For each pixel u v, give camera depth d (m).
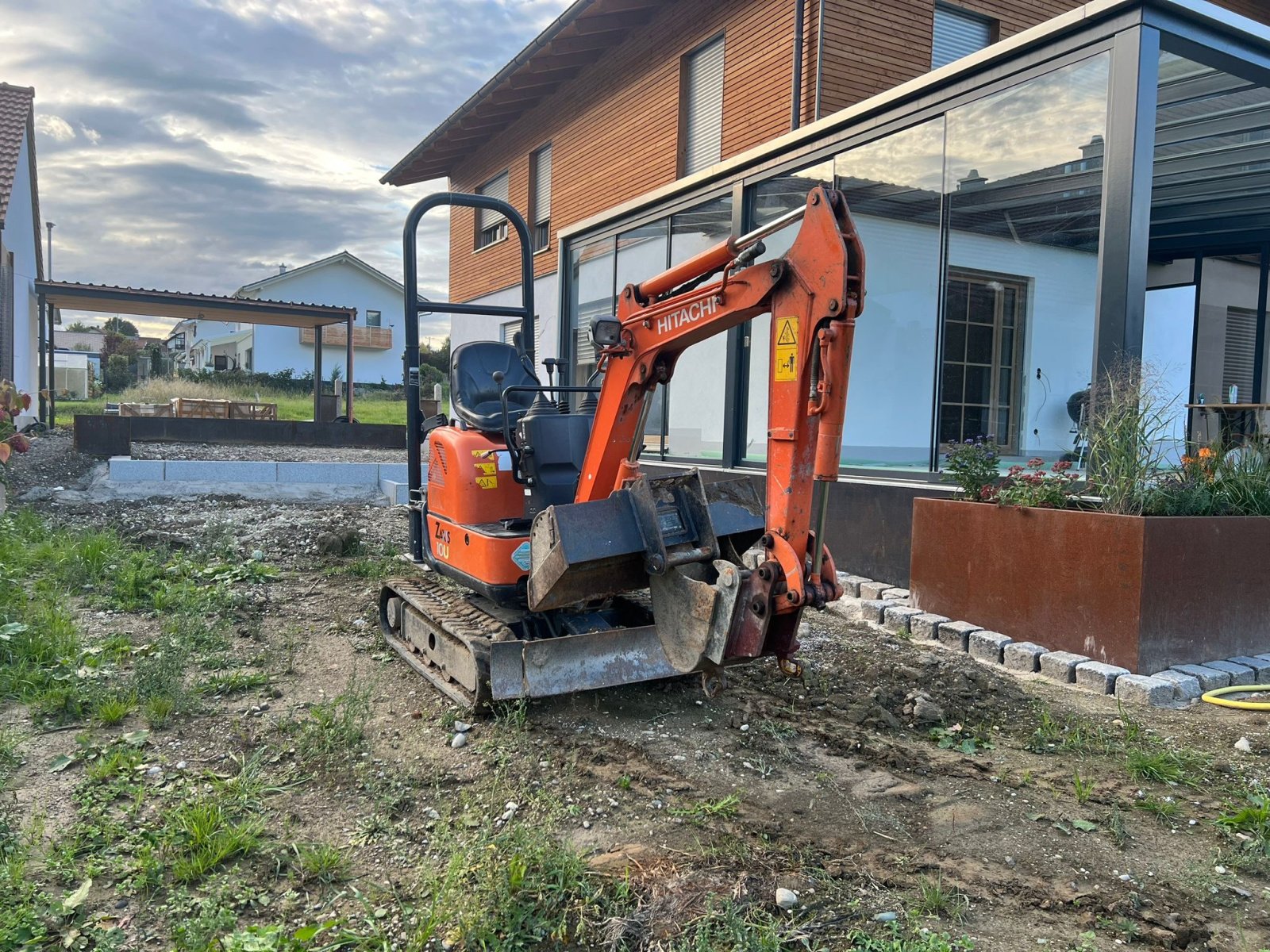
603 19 12.43
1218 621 5.07
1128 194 5.36
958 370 7.57
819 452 3.33
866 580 6.97
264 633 5.80
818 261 3.30
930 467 7.51
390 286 44.03
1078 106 5.84
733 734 4.20
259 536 8.73
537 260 15.95
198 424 15.98
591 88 14.11
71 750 3.84
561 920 2.62
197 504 10.27
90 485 10.76
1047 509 5.25
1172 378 9.73
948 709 4.46
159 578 6.88
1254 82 6.23
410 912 2.70
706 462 9.48
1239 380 11.45
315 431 16.80
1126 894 2.86
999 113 6.41
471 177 18.80
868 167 7.52
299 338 42.06
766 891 2.81
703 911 2.69
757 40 10.45
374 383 41.84
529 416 4.87
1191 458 5.67
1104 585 4.92
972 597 5.71
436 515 5.41
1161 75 6.46
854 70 9.55
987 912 2.75
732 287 3.70
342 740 3.99
